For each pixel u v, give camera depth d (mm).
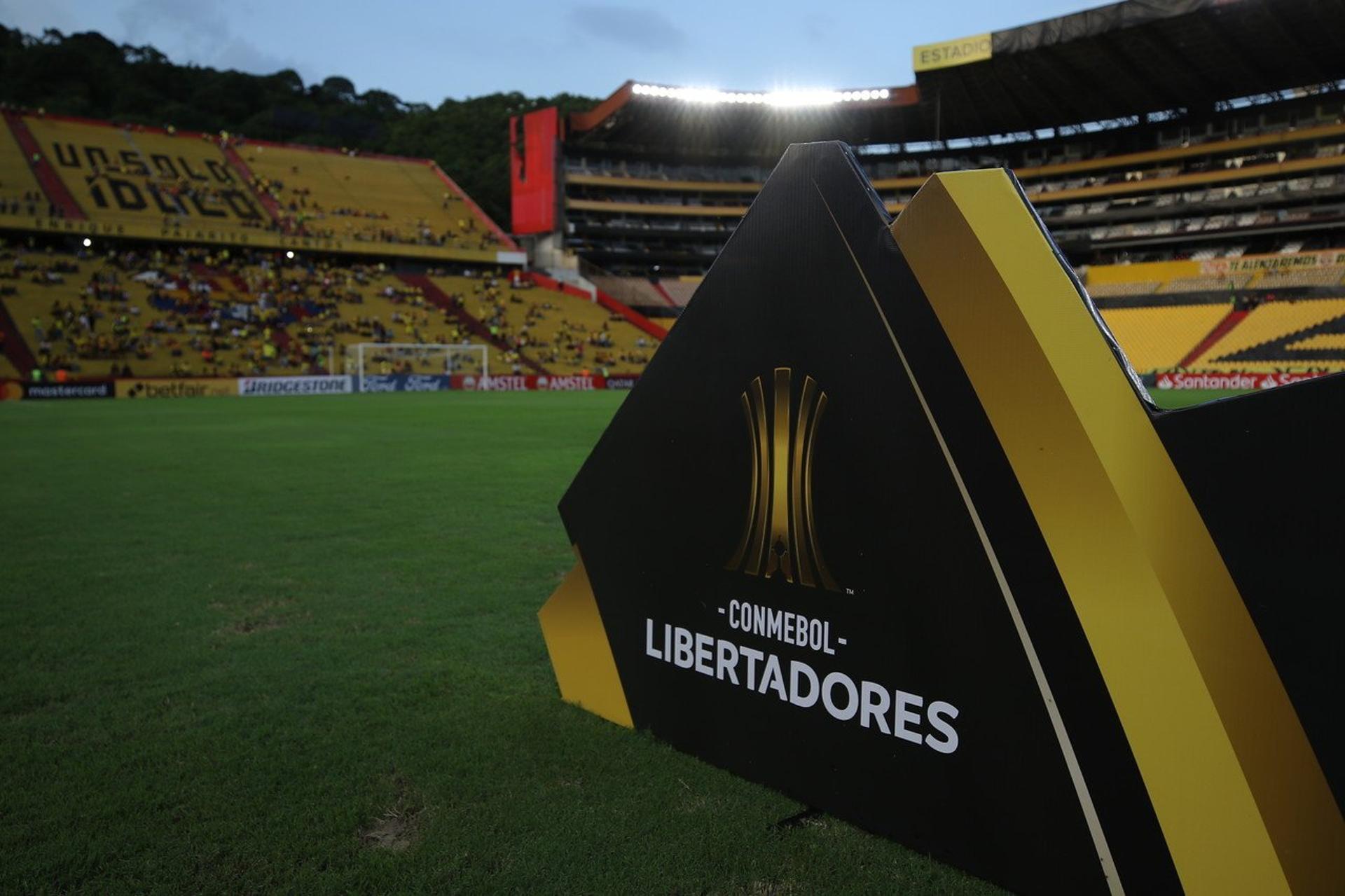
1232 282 51844
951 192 2275
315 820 2754
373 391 43906
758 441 2828
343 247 53094
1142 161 58000
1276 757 1797
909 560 2414
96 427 21141
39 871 2484
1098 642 2051
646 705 3375
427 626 5027
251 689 3982
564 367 51125
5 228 43688
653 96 57062
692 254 67000
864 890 2295
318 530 8094
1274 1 41156
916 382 2361
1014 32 45750
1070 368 2086
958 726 2336
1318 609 1734
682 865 2441
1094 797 2078
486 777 3027
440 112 96062
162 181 53062
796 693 2771
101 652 4547
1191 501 1907
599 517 3516
